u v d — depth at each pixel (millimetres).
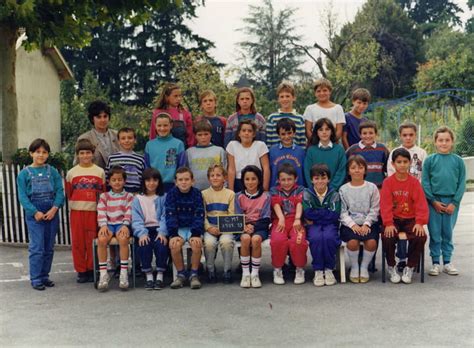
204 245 7066
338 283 6988
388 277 7289
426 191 7406
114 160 7555
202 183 7594
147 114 32469
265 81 47000
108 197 7172
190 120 8266
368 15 46344
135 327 5434
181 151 7594
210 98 8203
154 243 6988
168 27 40000
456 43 46031
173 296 6508
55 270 8125
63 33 10211
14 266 8422
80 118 25625
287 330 5266
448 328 5281
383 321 5488
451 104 27297
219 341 5012
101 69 39812
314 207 7102
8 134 11312
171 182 7555
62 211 9781
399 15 48375
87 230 7270
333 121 8117
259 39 47281
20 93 19578
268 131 7984
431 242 7453
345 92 34312
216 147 7676
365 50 33719
